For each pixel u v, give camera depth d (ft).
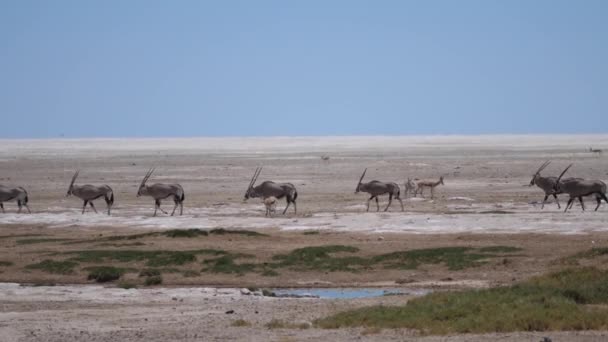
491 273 212.02
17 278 217.56
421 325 135.44
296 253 239.30
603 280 171.83
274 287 205.36
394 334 130.31
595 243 247.91
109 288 201.46
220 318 154.20
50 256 240.94
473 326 131.95
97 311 165.99
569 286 165.27
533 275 202.28
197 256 239.30
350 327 138.82
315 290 200.23
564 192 332.80
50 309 170.81
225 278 214.48
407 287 199.41
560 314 137.39
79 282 213.66
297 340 126.93
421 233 278.87
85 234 296.51
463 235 271.49
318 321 144.56
